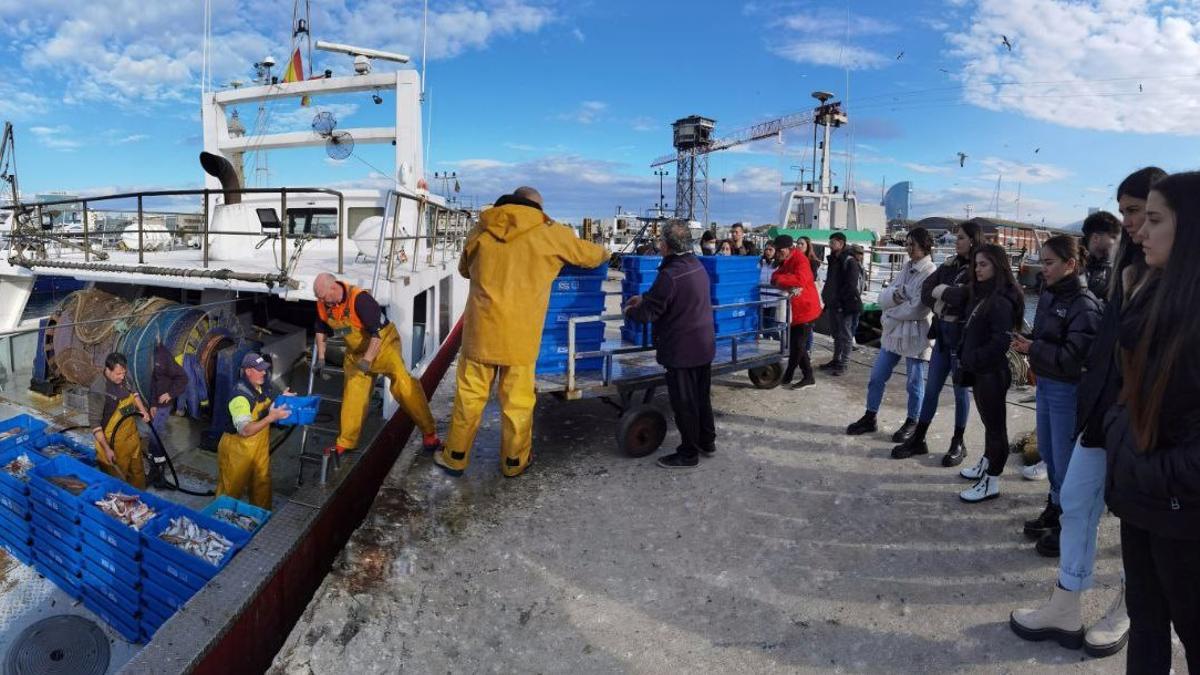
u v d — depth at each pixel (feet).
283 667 9.38
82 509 12.48
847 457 16.47
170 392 16.53
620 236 95.96
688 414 15.52
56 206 20.98
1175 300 5.92
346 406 15.14
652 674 9.14
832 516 13.43
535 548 12.41
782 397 21.70
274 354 19.92
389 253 17.89
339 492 13.92
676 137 187.42
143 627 11.89
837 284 24.79
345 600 10.77
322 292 14.49
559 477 15.55
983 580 11.07
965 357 13.34
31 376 21.67
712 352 15.42
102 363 18.16
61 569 13.19
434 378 24.00
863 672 9.08
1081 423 8.41
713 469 15.88
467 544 12.55
